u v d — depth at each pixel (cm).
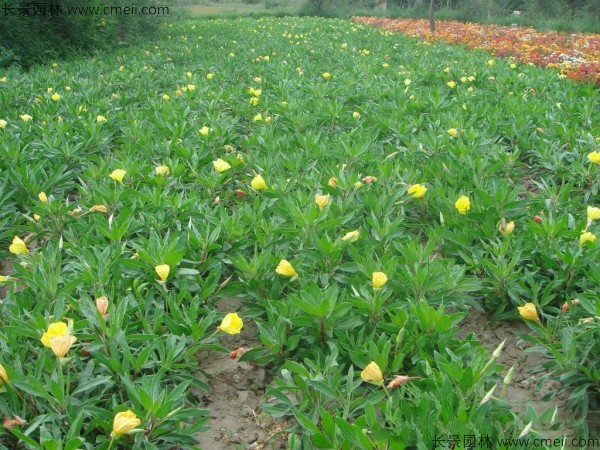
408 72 1070
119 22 1778
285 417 273
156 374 254
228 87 970
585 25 2594
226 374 309
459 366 238
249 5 5072
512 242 382
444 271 323
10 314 316
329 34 2091
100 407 261
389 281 325
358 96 859
